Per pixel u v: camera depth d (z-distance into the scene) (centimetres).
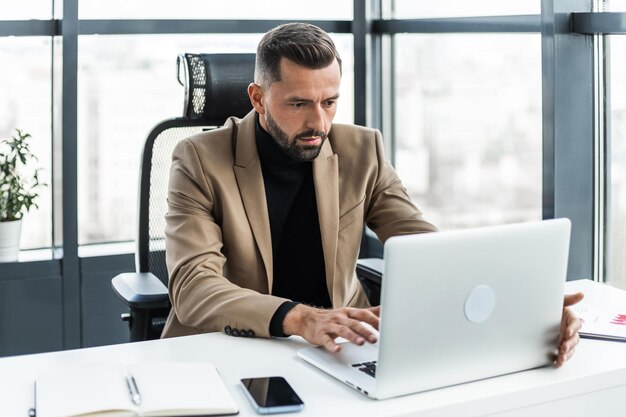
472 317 153
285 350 178
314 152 202
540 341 165
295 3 385
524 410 157
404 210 231
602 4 266
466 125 334
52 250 367
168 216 213
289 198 222
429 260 146
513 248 154
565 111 271
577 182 275
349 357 170
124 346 180
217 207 214
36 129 360
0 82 353
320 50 196
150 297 224
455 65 338
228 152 219
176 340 185
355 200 225
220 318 188
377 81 385
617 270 277
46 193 366
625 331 188
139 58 368
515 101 306
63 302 352
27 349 349
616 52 268
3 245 346
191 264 201
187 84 256
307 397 152
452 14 338
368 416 143
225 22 366
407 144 374
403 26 363
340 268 220
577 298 179
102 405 140
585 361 171
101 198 371
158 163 262
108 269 357
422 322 148
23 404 147
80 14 350
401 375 150
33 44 355
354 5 380
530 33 294
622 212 273
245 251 211
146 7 363
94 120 366
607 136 275
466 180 337
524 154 303
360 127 237
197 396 146
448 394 153
